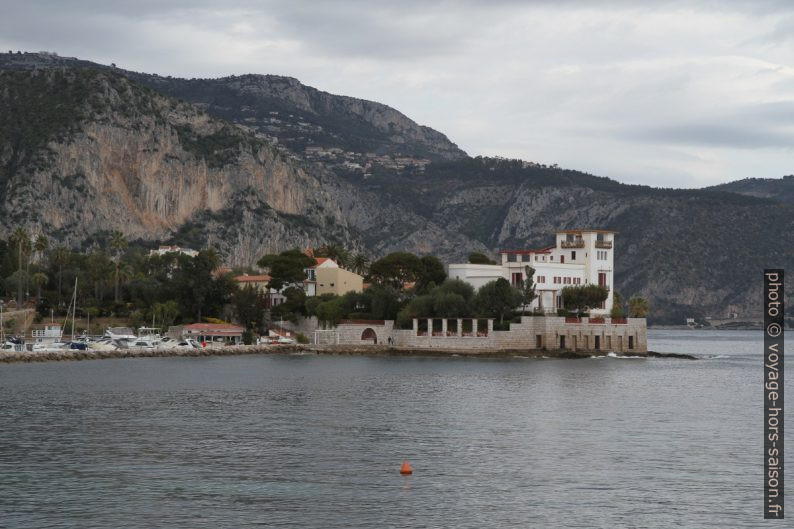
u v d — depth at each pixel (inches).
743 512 3353.8
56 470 3811.5
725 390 6993.1
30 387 6540.4
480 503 3410.4
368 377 7470.5
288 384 6870.1
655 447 4421.8
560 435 4717.0
